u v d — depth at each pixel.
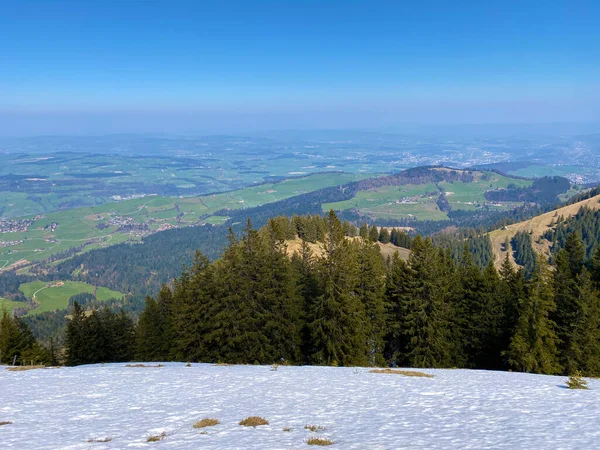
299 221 144.00
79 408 21.61
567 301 52.88
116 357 81.12
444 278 58.38
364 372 35.59
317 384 28.86
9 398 24.70
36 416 19.81
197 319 56.19
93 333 78.62
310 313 53.78
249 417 18.02
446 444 14.11
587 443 14.10
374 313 55.78
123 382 30.59
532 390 26.33
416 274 55.16
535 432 15.77
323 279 53.28
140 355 74.19
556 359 50.78
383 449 13.53
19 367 43.12
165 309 76.06
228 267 56.75
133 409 21.22
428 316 53.34
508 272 62.62
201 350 54.91
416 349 53.53
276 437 15.30
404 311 55.69
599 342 52.59
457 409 20.50
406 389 26.69
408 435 15.47
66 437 15.76
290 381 30.33
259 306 53.00
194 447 14.02
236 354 52.06
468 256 67.75
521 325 49.72
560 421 17.69
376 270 59.06
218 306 53.03
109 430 16.89
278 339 52.50
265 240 78.31
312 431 16.30
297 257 73.25
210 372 36.34
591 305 51.97
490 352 56.91
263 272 53.88
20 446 14.53
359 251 58.38
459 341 57.00
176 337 64.56
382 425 17.22
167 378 32.41
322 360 51.06
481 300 56.84
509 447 13.63
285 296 53.78
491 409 20.42
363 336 52.16
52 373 36.97
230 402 22.77
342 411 20.19
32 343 77.38
